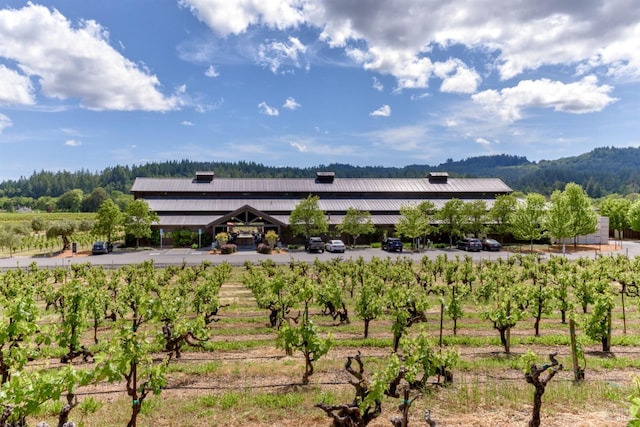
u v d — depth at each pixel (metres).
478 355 14.05
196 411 9.45
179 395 10.53
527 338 15.76
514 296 17.48
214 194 68.56
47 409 9.24
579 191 53.44
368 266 33.38
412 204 65.06
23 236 61.72
